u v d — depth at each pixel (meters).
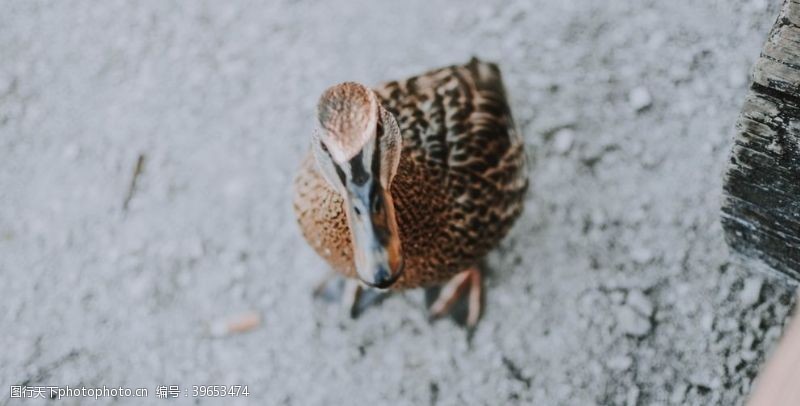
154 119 0.95
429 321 0.86
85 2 1.01
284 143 0.93
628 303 0.84
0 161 0.95
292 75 0.95
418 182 0.74
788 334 0.61
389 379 0.85
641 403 0.81
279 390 0.85
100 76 0.98
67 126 0.96
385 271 0.64
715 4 0.90
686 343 0.82
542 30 0.93
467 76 0.80
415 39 0.95
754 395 0.60
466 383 0.84
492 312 0.85
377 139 0.65
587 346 0.83
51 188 0.93
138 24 0.99
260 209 0.91
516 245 0.87
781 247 0.74
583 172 0.88
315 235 0.77
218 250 0.90
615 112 0.89
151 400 0.86
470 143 0.77
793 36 0.62
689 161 0.87
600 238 0.86
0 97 0.98
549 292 0.85
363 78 0.94
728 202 0.73
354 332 0.86
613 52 0.91
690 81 0.89
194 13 0.99
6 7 1.02
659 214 0.86
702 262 0.84
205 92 0.96
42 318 0.89
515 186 0.80
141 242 0.90
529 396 0.83
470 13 0.95
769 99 0.64
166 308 0.88
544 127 0.90
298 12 0.98
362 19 0.96
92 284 0.90
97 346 0.88
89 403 0.86
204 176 0.92
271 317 0.88
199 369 0.87
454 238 0.77
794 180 0.68
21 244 0.91
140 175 0.93
